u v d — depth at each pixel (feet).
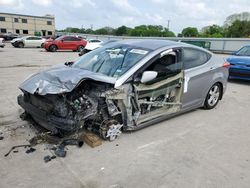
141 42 14.44
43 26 241.14
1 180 8.64
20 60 44.91
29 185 8.43
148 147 11.36
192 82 14.80
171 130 13.46
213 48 94.63
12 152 10.50
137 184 8.68
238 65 25.96
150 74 11.53
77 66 14.06
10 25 223.92
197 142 12.12
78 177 8.96
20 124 13.43
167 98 13.66
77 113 10.67
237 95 22.12
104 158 10.27
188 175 9.32
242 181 9.06
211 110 17.34
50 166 9.57
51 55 58.65
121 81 11.32
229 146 11.82
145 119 12.72
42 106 11.43
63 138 11.37
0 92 20.53
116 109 11.29
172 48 13.56
